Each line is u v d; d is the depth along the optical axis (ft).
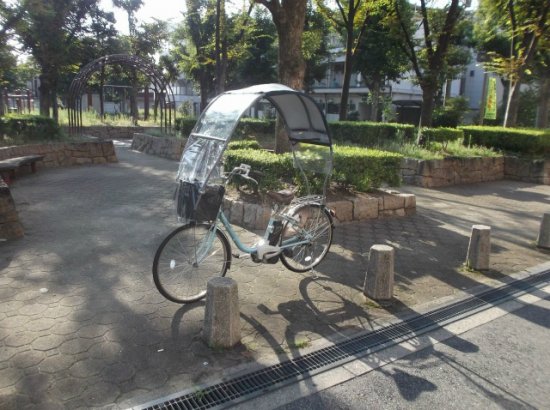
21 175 33.50
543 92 64.59
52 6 53.06
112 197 26.73
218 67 54.75
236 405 9.02
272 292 14.40
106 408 8.68
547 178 39.32
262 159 21.95
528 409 9.25
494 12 50.60
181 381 9.62
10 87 99.76
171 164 42.04
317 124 16.12
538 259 18.84
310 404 9.15
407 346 11.56
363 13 55.11
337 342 11.55
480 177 39.73
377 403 9.27
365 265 17.20
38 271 15.07
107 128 67.67
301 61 29.66
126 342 11.00
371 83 98.89
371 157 24.56
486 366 10.77
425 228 22.85
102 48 73.05
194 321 12.19
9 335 11.05
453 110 89.25
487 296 14.88
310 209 16.02
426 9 50.55
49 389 9.14
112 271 15.33
